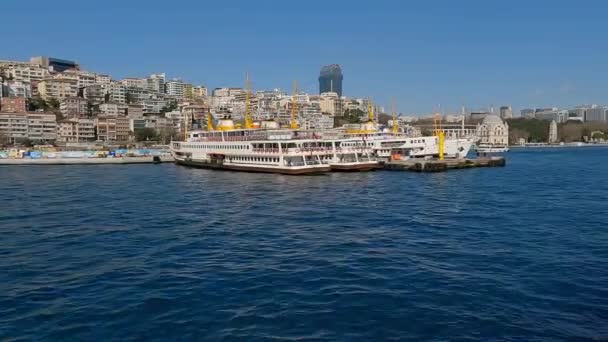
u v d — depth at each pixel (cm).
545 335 2006
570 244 3700
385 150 13912
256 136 11444
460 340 1966
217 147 12438
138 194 7188
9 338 2019
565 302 2388
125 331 2078
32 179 10088
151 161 16375
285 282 2748
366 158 11562
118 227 4488
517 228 4369
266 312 2280
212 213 5312
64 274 2942
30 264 3181
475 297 2464
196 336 2019
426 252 3450
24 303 2430
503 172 11488
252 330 2073
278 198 6631
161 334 2044
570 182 8975
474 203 6053
